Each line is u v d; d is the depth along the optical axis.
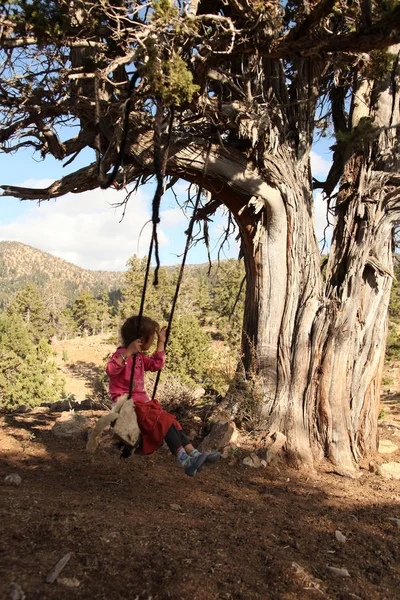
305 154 8.09
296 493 6.31
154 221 4.08
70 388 47.66
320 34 5.55
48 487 5.43
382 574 4.27
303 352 7.91
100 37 6.76
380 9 5.63
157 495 5.58
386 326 8.72
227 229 9.60
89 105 7.13
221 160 7.67
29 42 6.04
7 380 32.41
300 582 3.84
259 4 5.82
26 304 80.19
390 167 8.34
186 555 3.94
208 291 65.12
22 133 7.38
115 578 3.50
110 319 90.12
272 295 8.09
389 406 17.45
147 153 7.33
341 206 8.60
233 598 3.51
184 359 24.70
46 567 3.48
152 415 4.20
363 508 5.93
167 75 4.86
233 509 5.39
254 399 7.87
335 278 8.42
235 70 7.56
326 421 7.82
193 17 5.77
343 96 9.24
